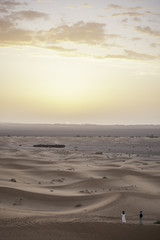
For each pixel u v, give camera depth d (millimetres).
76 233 16234
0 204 27156
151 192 37312
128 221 21484
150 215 24734
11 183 39406
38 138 187625
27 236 15227
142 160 86062
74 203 30375
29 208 27078
